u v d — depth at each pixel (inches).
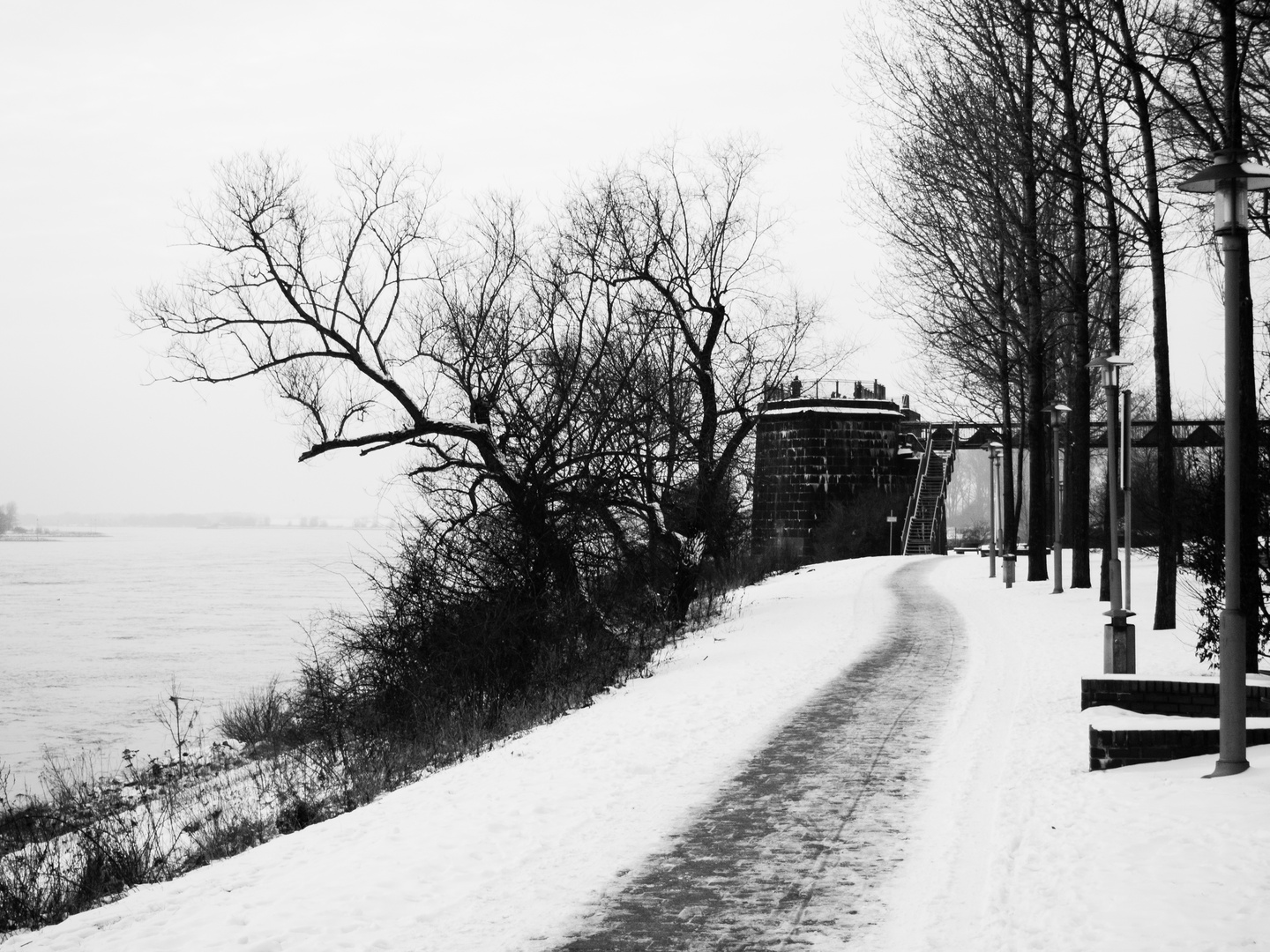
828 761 498.6
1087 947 265.0
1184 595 1128.2
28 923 416.8
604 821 408.5
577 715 687.7
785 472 2802.7
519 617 920.3
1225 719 407.2
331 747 742.5
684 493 1141.7
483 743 685.9
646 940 290.2
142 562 6299.2
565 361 1018.7
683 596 1198.9
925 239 1485.0
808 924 299.1
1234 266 421.1
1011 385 1850.4
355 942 291.7
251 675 1599.4
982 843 364.2
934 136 1306.6
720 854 363.9
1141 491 2016.5
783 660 842.8
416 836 398.3
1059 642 876.6
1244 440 637.9
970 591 1413.6
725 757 511.8
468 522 972.6
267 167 959.0
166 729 1175.6
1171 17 882.8
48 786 875.4
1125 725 445.4
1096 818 368.8
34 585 4042.8
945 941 281.1
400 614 923.4
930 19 1267.2
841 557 2682.1
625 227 1224.8
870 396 2881.4
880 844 370.6
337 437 972.6
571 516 997.2
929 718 593.0
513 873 349.1
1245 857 313.0
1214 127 812.6
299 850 394.9
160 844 549.3
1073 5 807.1
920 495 2780.5
